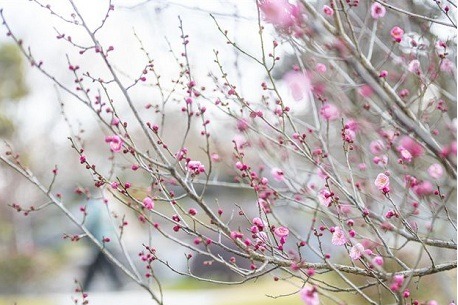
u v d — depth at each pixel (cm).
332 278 676
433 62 340
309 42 287
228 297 1091
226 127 399
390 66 374
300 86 294
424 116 336
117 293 1055
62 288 1376
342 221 278
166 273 1278
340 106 325
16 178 1636
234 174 399
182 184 256
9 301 1159
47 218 2019
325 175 302
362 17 376
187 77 334
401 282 238
